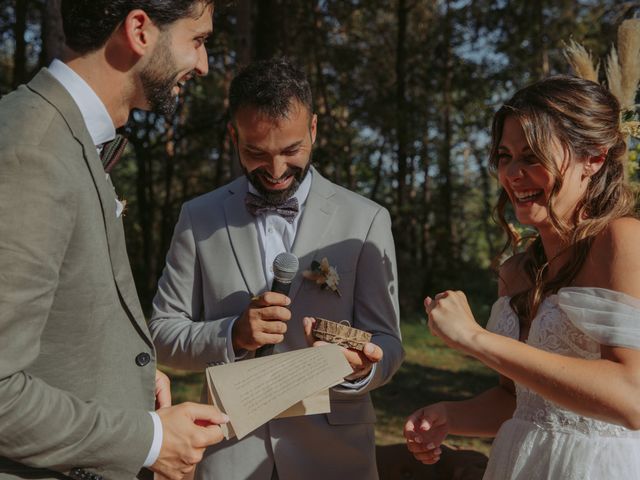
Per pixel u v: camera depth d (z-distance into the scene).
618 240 1.76
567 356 1.81
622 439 1.83
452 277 17.36
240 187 2.60
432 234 18.47
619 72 2.33
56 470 1.55
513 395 2.27
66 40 1.67
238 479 2.38
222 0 1.76
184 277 2.55
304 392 1.91
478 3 16.27
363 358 2.20
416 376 8.73
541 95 1.85
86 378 1.64
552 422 1.89
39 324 1.47
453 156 20.12
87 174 1.60
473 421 2.23
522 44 15.79
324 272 2.38
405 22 16.83
